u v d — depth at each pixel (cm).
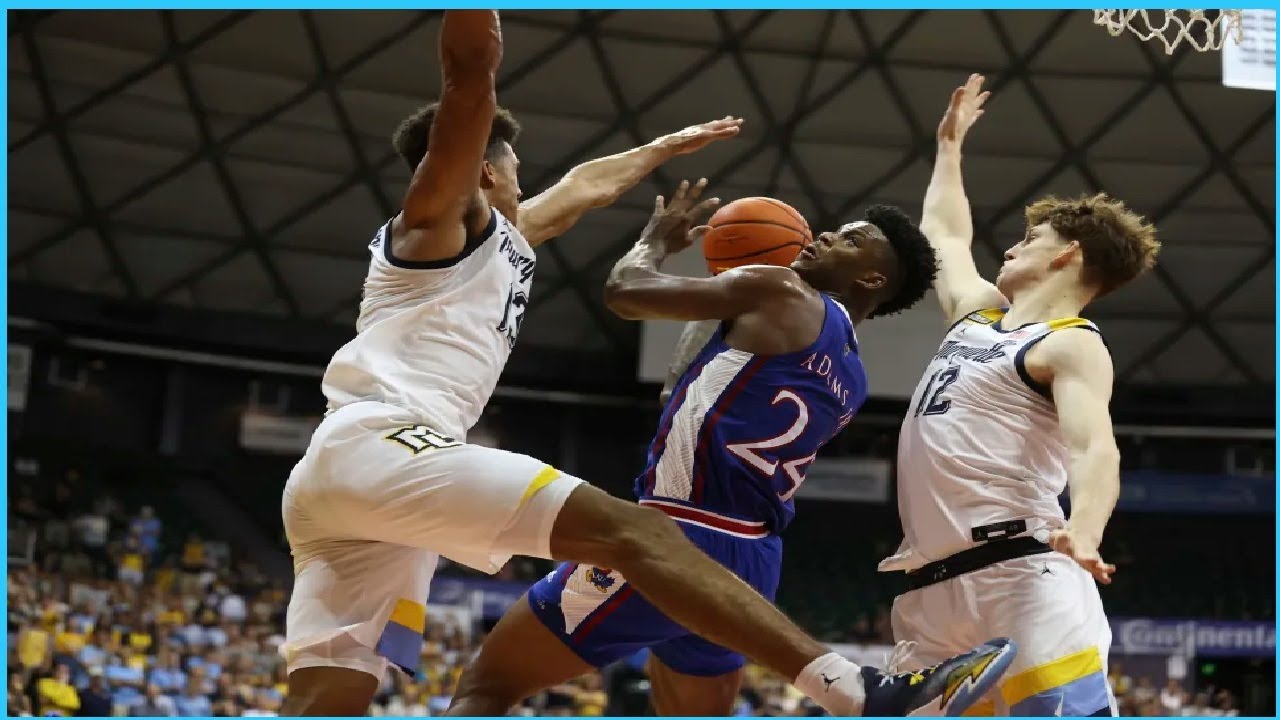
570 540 271
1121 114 1656
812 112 1675
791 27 1588
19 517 1692
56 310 1730
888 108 1670
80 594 1502
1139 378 1955
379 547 299
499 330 311
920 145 1703
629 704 1661
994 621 314
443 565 1844
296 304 1833
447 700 1460
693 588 262
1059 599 311
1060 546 282
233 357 1886
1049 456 328
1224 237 1780
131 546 1761
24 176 1602
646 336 1867
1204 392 1941
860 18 1577
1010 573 315
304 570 304
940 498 328
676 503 313
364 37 1549
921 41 1600
